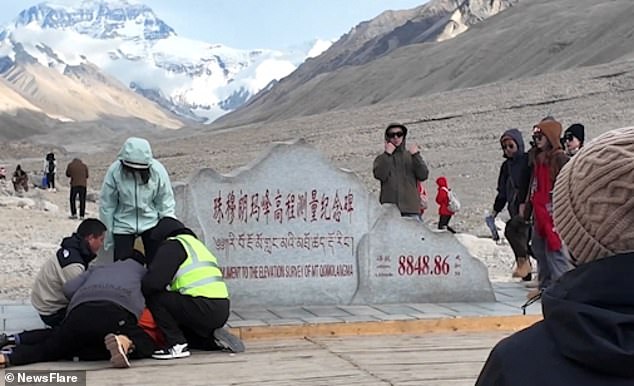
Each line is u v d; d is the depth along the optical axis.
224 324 7.79
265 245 9.66
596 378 2.02
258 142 58.69
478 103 54.78
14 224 21.42
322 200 9.77
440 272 9.99
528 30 119.25
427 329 8.69
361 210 9.86
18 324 8.54
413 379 6.60
